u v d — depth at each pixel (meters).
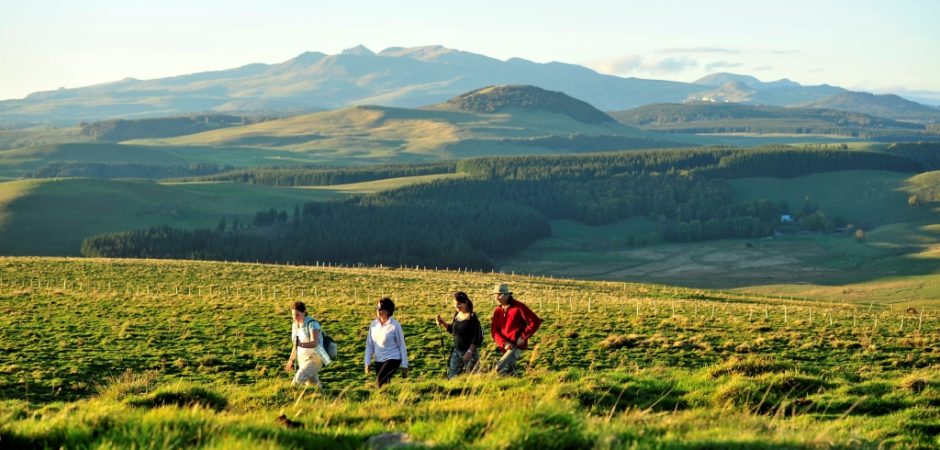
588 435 8.88
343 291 55.81
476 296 51.56
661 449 8.65
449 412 11.17
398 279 66.94
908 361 25.98
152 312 38.34
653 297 65.50
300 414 11.44
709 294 71.00
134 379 22.62
